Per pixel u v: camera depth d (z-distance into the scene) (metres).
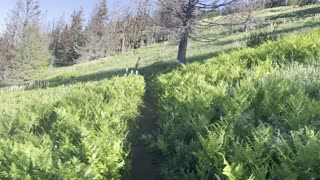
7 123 6.90
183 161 4.31
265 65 8.45
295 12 45.50
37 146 4.80
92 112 6.60
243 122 4.30
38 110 8.29
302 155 2.91
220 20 24.48
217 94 6.11
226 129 4.08
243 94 5.21
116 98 8.58
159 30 24.06
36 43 65.75
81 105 7.96
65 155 4.00
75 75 35.69
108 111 6.63
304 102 4.50
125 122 6.23
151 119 8.97
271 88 5.67
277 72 7.07
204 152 3.63
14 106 10.98
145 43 88.31
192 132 5.05
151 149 5.88
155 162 5.53
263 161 3.12
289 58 9.73
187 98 6.91
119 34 85.31
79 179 3.42
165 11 23.86
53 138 5.22
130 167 4.78
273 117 4.38
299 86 5.63
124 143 5.41
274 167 3.08
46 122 7.42
